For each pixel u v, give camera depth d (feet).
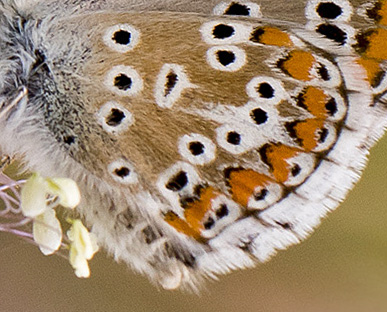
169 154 0.56
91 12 0.56
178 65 0.56
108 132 0.56
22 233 0.56
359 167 0.56
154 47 0.56
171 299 0.60
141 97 0.56
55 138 0.56
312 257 0.60
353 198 0.61
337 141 0.56
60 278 0.59
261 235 0.56
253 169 0.56
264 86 0.56
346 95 0.56
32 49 0.56
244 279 0.60
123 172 0.56
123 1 0.56
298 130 0.56
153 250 0.57
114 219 0.57
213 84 0.56
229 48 0.56
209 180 0.56
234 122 0.56
